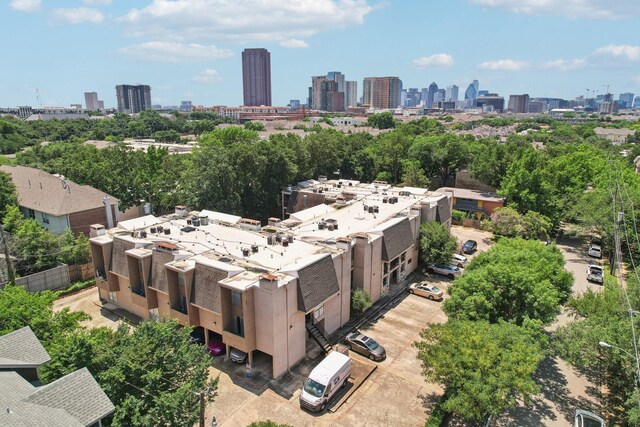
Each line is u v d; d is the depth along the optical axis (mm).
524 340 28062
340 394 31109
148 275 37875
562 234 70125
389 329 40094
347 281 40031
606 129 195500
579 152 84438
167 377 24094
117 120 185500
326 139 81688
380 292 45406
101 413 19734
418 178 84125
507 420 28547
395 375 33562
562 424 28219
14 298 29531
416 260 53781
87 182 66000
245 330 32000
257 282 32125
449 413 29266
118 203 61062
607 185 63969
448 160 90250
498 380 24422
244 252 37750
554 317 32781
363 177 90625
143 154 72688
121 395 23156
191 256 37281
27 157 90312
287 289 32156
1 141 116125
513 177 67938
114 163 68375
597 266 52781
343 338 38125
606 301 32500
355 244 41312
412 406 30125
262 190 67562
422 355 28156
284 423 28266
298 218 50500
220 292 32625
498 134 172500
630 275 38781
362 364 34656
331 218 48969
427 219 54406
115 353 24344
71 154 75688
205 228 45812
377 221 47969
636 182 67625
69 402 19594
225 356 35562
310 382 30062
